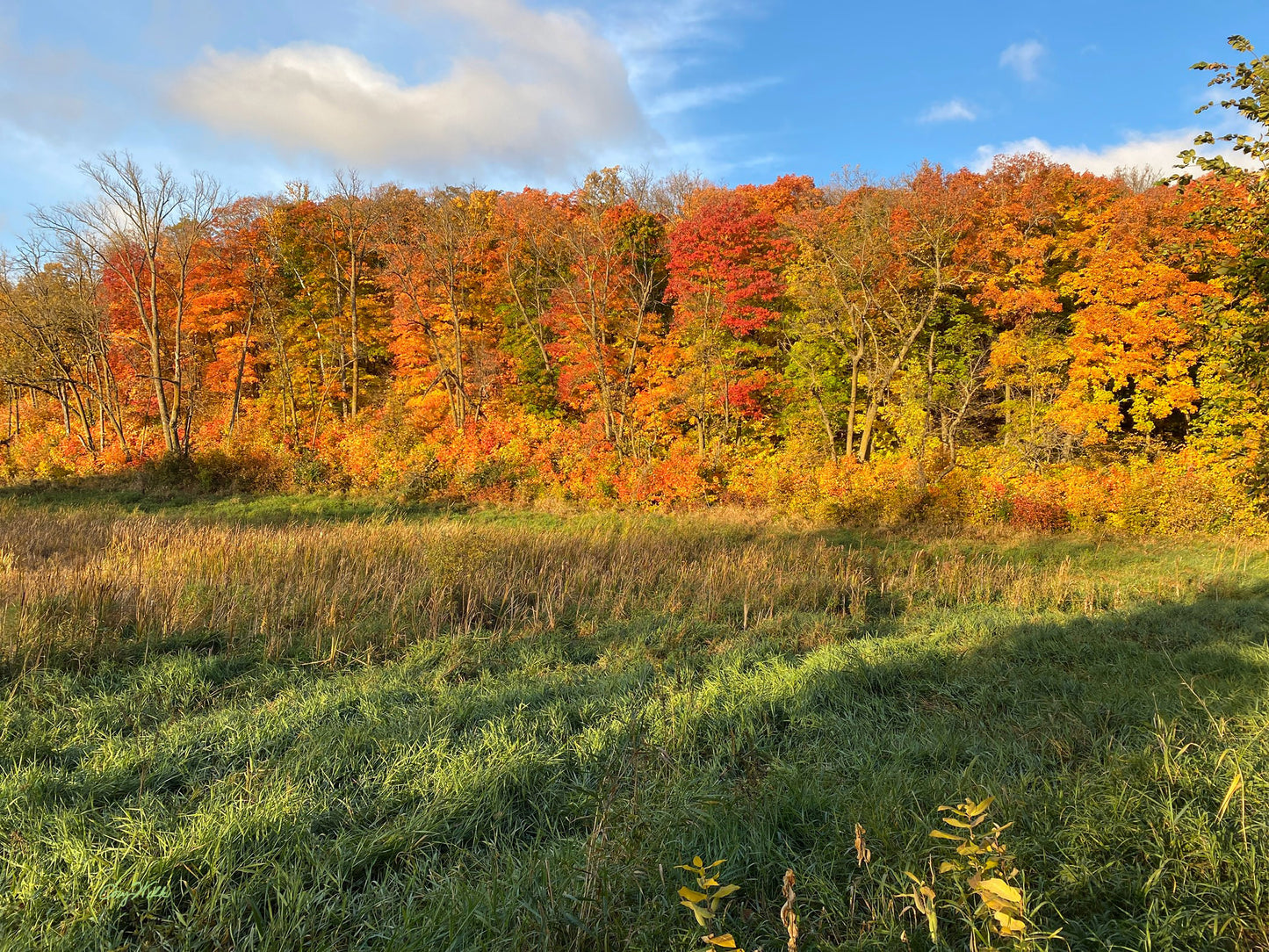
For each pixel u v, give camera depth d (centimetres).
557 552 1077
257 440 2680
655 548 1180
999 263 2628
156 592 744
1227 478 1703
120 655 608
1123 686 498
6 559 887
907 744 414
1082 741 409
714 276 2755
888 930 246
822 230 2592
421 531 1228
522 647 670
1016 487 1991
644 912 256
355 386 3192
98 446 3062
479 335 3334
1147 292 2364
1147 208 2391
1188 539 1625
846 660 588
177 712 498
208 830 309
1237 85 708
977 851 226
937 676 559
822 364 2859
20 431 3606
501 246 3391
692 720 455
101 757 402
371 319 3597
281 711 482
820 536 1631
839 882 286
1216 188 739
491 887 267
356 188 3353
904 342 2672
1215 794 326
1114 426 2434
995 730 433
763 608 858
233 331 3472
